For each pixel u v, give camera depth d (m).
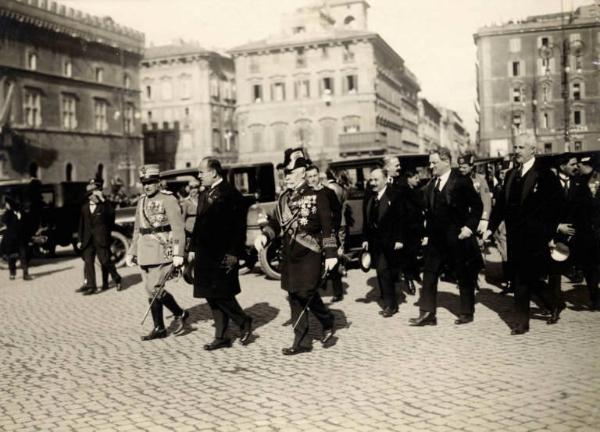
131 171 58.97
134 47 59.44
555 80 35.09
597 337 7.12
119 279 12.75
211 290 7.29
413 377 5.93
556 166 9.64
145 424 5.00
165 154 73.38
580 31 23.09
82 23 52.81
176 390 5.89
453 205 7.95
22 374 6.72
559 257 7.79
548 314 8.57
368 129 60.72
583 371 5.83
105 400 5.69
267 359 6.89
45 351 7.76
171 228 8.20
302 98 62.69
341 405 5.23
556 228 7.46
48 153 49.31
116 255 16.97
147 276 8.22
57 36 50.66
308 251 7.02
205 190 7.57
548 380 5.62
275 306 10.13
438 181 8.16
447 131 107.50
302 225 7.05
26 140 47.16
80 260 19.59
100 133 55.03
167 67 72.88
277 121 63.50
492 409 4.96
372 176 8.95
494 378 5.76
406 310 9.37
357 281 12.52
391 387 5.65
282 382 5.98
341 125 61.53
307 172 7.17
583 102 23.58
